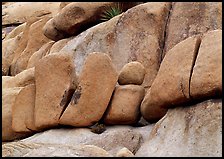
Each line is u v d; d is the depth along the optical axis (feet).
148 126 32.81
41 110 34.50
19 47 57.16
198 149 27.12
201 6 38.83
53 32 50.49
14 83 44.24
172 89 29.58
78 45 42.86
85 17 48.01
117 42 40.83
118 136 31.40
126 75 34.27
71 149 27.04
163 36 39.68
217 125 27.17
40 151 27.07
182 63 29.58
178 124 29.04
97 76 33.37
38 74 35.32
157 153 28.35
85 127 33.22
